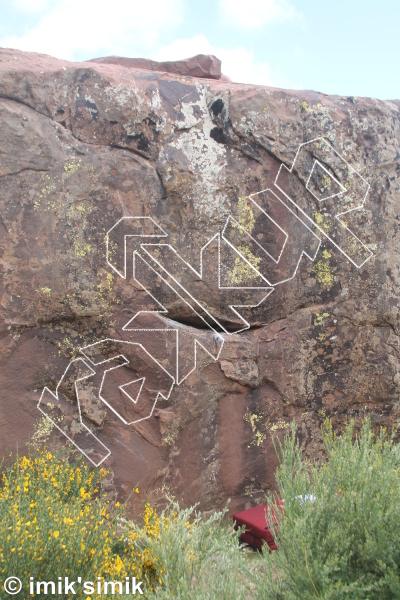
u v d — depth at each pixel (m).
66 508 3.05
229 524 3.95
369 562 2.97
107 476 3.68
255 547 3.68
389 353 4.52
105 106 3.70
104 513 3.36
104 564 2.82
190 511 3.48
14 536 2.58
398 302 4.53
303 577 2.83
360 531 3.06
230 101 4.06
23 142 3.48
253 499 4.14
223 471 4.05
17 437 3.50
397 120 4.57
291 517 3.17
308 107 4.28
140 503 3.75
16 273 3.47
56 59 3.84
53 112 3.59
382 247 4.49
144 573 3.06
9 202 3.45
